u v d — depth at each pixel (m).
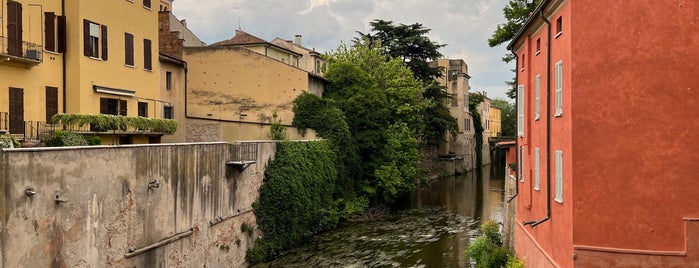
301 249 27.75
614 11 14.16
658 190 13.95
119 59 24.48
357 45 49.22
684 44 13.83
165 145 18.22
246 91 38.28
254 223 25.72
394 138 41.72
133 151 16.36
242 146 24.48
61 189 13.28
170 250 18.47
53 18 21.36
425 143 54.09
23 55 19.61
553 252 16.55
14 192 11.80
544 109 18.06
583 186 14.34
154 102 27.36
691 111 13.81
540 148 18.69
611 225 14.18
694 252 13.70
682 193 13.83
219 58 38.69
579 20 14.38
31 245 12.31
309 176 30.14
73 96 21.88
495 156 103.75
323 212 31.66
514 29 29.97
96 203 14.64
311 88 39.41
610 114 14.19
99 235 14.79
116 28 24.23
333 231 32.44
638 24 14.04
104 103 23.52
